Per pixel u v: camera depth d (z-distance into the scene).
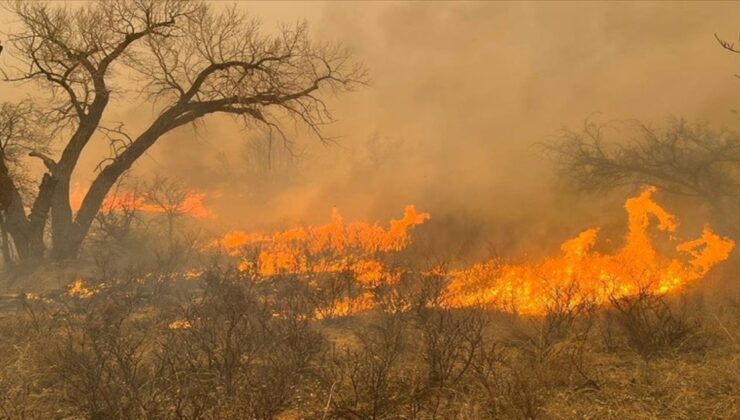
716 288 8.02
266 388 4.49
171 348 5.48
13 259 17.38
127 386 4.51
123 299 8.61
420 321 6.46
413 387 4.56
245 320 5.99
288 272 11.39
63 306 8.69
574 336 5.43
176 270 12.30
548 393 4.54
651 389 4.57
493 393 4.37
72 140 17.05
